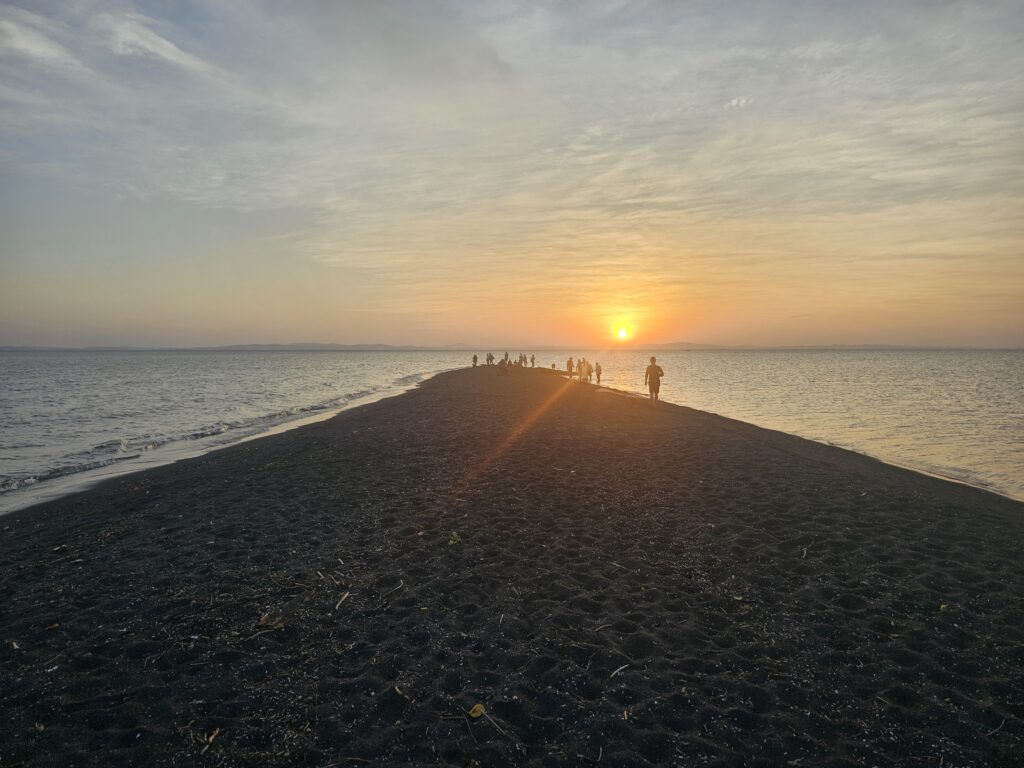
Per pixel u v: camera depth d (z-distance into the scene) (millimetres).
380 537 7445
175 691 4031
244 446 15672
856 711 3811
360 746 3467
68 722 3674
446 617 5164
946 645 4641
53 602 5570
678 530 7648
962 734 3559
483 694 3992
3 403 32406
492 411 23469
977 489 10875
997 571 6250
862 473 11766
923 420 23422
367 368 105188
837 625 4977
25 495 10922
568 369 55469
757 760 3346
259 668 4336
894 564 6391
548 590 5734
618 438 15938
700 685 4090
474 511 8586
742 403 31844
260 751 3422
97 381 57562
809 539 7250
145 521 8500
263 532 7738
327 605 5438
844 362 140500
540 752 3412
